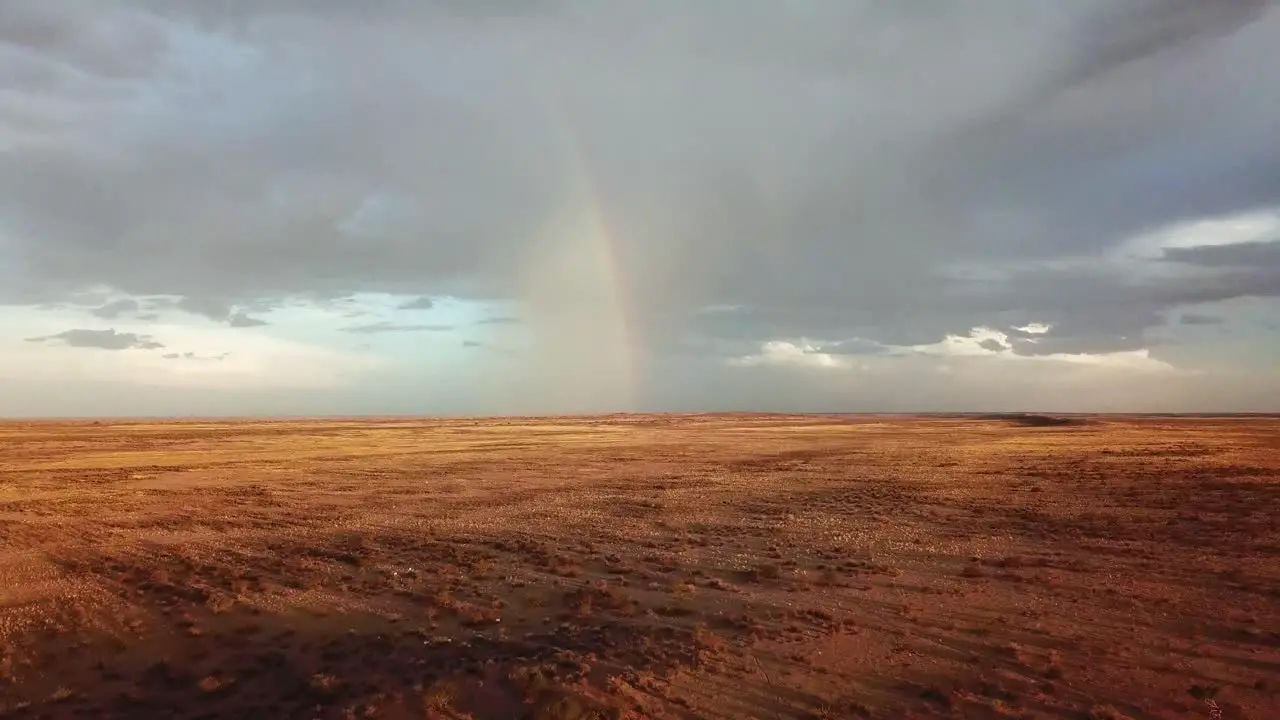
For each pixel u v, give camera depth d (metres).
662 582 19.05
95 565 22.20
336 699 11.59
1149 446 71.50
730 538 25.61
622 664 12.56
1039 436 96.69
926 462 57.66
